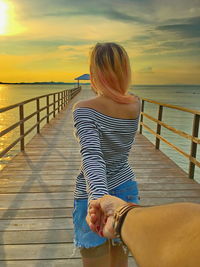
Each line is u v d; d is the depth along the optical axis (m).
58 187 4.02
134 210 0.58
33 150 6.35
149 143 7.15
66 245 2.54
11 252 2.41
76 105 1.15
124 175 1.29
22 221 2.98
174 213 0.42
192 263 0.32
